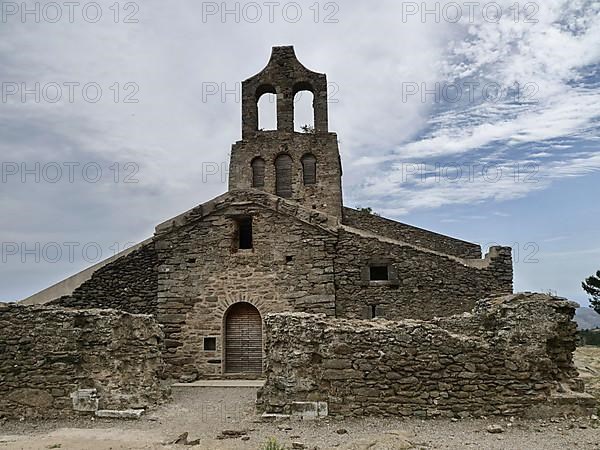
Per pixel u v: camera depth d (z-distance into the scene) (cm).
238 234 2142
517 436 1123
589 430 1164
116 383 1399
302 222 2064
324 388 1310
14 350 1405
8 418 1359
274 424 1271
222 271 2080
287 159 3006
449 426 1204
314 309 1998
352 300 2009
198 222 2127
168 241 2130
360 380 1291
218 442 1125
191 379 1964
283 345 1355
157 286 2138
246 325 2064
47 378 1387
